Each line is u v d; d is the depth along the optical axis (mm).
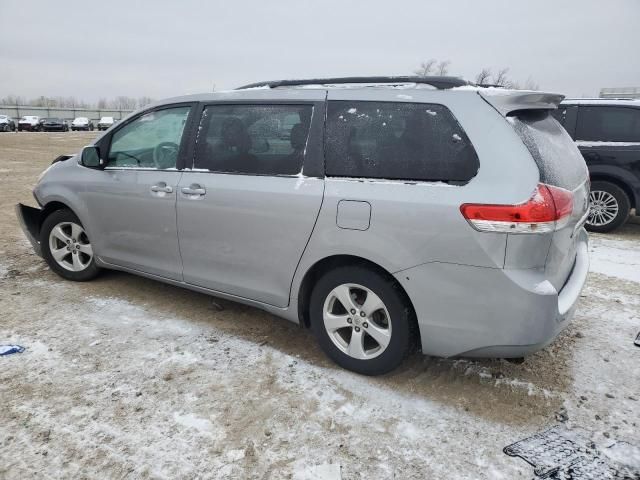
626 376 3094
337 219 2846
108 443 2441
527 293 2451
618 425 2617
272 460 2348
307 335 3600
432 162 2654
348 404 2768
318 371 3100
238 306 4074
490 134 2541
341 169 2908
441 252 2574
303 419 2637
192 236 3549
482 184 2498
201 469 2287
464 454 2395
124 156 3977
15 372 3037
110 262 4195
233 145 3355
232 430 2547
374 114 2865
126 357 3234
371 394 2861
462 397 2848
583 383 3008
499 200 2430
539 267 2498
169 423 2592
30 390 2855
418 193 2635
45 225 4547
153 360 3201
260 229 3176
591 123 6723
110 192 3967
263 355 3291
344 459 2357
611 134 6629
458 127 2619
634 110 6500
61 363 3146
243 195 3211
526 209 2387
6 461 2314
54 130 44781
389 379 3020
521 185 2428
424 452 2408
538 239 2430
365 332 2969
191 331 3619
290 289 3166
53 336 3500
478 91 2660
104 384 2924
